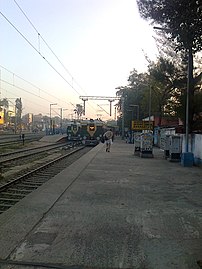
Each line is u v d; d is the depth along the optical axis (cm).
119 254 552
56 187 1164
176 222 743
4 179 1455
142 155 2497
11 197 1087
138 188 1174
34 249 566
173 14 911
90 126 4900
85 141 4894
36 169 1722
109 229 682
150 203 933
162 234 657
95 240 615
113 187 1187
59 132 8969
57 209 841
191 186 1231
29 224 705
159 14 959
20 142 5125
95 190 1120
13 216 767
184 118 2414
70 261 523
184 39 942
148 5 1005
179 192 1108
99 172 1597
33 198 972
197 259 534
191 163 1936
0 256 535
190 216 796
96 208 862
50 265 507
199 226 714
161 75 2866
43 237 626
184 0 866
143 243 604
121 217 777
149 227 702
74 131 5631
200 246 593
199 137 1955
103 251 563
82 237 630
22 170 1809
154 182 1318
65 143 5369
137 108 7238
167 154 2403
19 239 612
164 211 842
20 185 1316
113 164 1983
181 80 2744
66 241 607
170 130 3166
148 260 530
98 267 505
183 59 2445
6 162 2209
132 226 706
